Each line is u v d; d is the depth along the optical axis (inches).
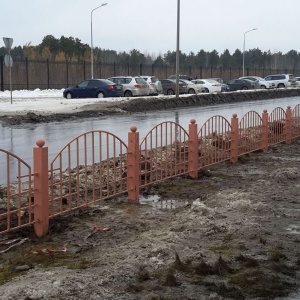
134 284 177.5
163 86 1673.2
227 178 385.7
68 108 967.6
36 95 1571.1
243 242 225.3
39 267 202.1
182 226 251.0
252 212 277.7
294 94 1845.5
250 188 343.9
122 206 301.7
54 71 1918.1
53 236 243.3
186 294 170.4
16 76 1831.9
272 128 558.6
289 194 323.6
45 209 241.0
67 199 296.7
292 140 605.0
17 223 256.2
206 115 967.6
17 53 2920.8
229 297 169.3
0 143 557.6
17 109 933.2
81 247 227.9
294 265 199.3
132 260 200.2
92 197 306.3
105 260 203.9
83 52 2957.7
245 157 479.2
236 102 1450.5
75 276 183.9
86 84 1407.5
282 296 173.0
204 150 413.7
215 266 192.1
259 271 190.4
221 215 271.0
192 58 4286.4
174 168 370.6
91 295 168.7
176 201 317.7
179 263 193.0
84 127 730.8
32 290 171.5
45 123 784.3
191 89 1705.2
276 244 223.8
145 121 833.5
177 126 430.0
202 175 389.7
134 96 1438.2
